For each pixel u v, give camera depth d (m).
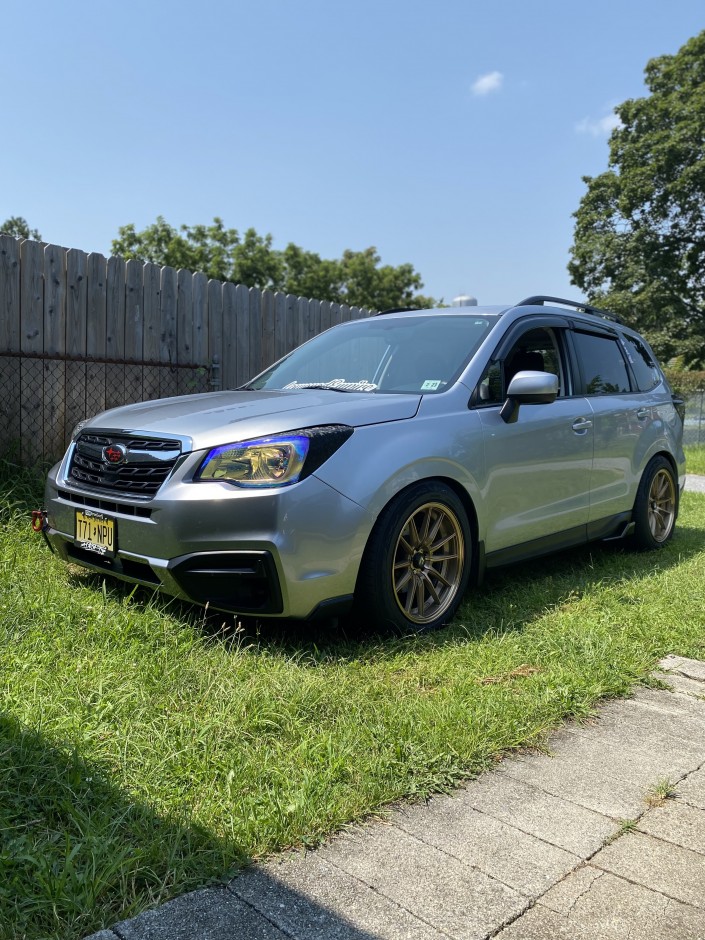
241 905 1.75
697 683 3.26
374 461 3.43
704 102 30.16
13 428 5.77
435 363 4.27
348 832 2.07
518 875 1.91
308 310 8.03
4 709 2.47
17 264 5.70
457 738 2.54
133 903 1.70
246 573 3.20
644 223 32.22
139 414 3.90
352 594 3.40
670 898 1.85
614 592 4.46
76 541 3.81
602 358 5.38
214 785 2.20
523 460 4.27
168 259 39.50
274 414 3.50
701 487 10.78
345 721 2.64
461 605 4.16
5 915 1.62
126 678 2.85
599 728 2.81
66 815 2.01
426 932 1.70
